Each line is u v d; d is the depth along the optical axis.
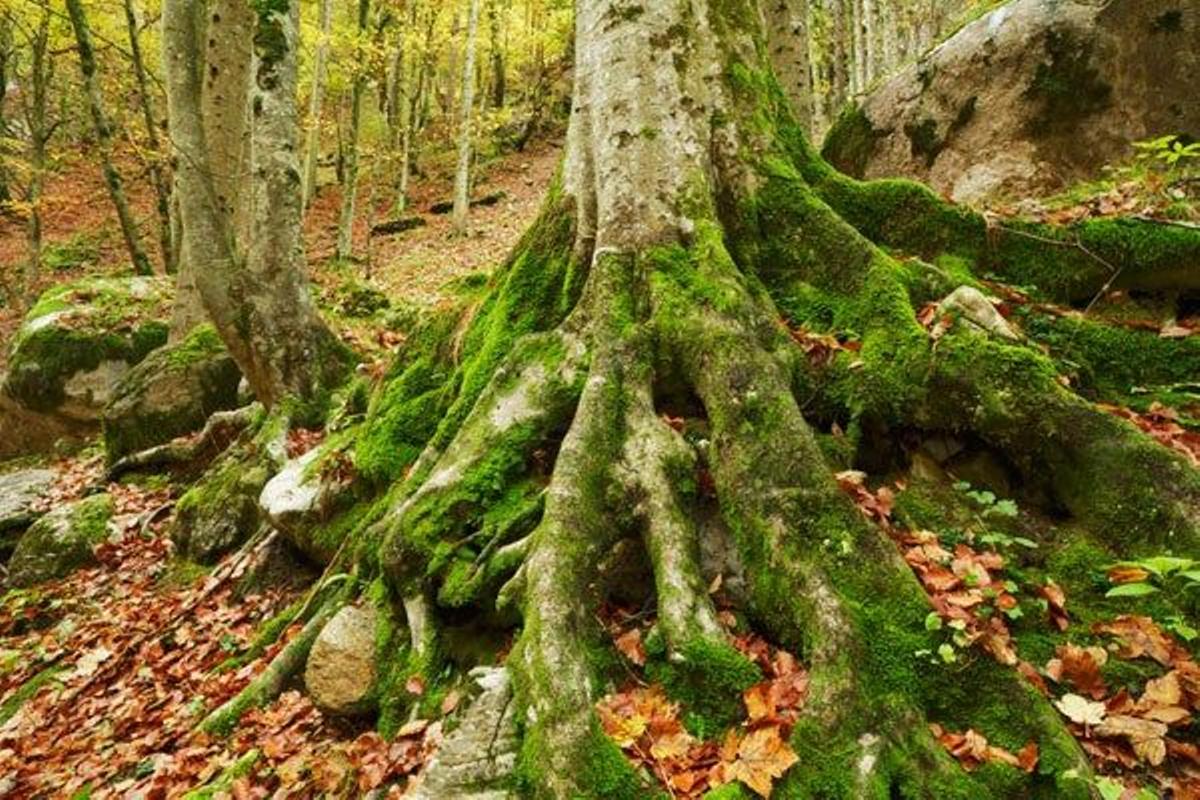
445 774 2.54
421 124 31.69
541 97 30.70
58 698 5.36
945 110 7.13
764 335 3.77
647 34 4.32
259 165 7.60
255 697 4.07
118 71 21.36
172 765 3.87
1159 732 2.37
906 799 2.26
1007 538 3.14
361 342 10.23
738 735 2.55
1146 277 4.46
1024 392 3.38
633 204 4.12
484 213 24.59
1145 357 4.12
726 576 3.16
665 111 4.25
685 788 2.42
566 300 4.43
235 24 10.20
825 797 2.29
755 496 3.06
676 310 3.72
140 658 5.51
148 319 12.19
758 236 4.30
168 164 16.78
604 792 2.39
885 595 2.75
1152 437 3.31
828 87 19.42
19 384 11.34
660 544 3.06
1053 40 6.44
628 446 3.37
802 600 2.78
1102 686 2.60
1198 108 5.95
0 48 22.53
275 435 7.06
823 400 3.73
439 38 24.42
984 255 4.73
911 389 3.56
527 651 2.76
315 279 18.80
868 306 3.94
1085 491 3.18
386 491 4.93
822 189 4.84
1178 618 2.73
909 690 2.54
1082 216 5.17
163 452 8.79
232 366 9.59
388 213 26.19
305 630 4.15
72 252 24.36
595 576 3.07
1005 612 2.84
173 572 6.78
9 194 25.97
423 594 3.61
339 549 4.90
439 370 5.39
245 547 6.16
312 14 23.06
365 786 3.07
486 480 3.73
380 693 3.57
